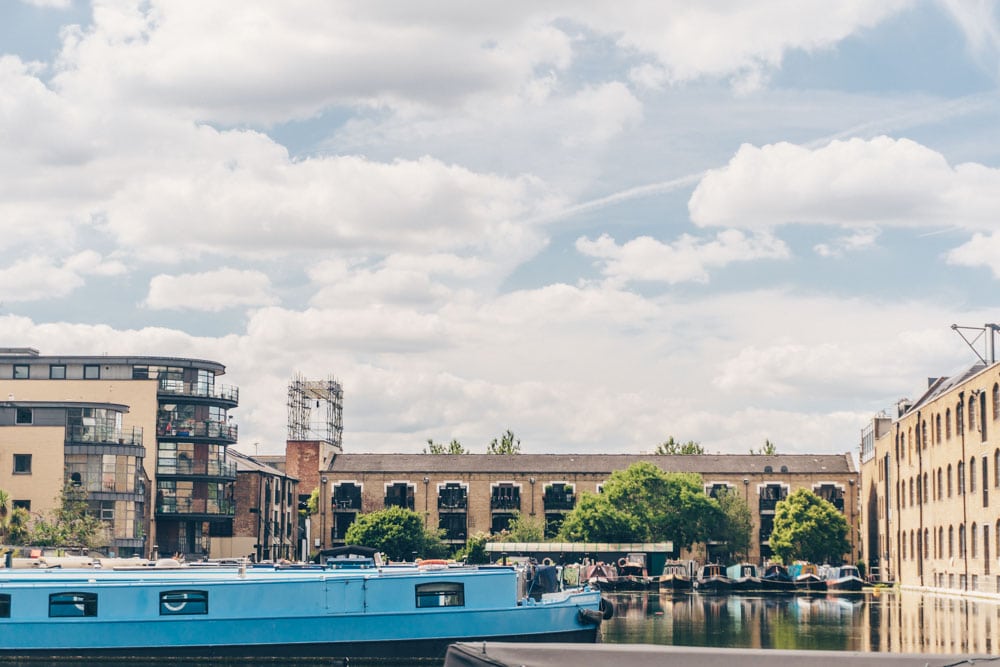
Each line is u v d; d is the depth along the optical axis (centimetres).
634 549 11088
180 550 10250
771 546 11994
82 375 10188
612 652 1756
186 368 10306
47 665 3578
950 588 8950
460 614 3728
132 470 9006
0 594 3634
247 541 11112
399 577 3709
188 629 3647
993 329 9700
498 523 13012
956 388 8775
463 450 16788
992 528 7919
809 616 5944
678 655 1742
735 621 5534
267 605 3662
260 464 12094
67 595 3644
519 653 1756
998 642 4312
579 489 13025
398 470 13150
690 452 16312
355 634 3672
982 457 8144
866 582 10988
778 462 13312
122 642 3638
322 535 13000
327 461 13438
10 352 10338
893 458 10981
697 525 11581
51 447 8769
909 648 4075
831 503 12444
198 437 10238
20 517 7988
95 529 8256
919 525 9925
